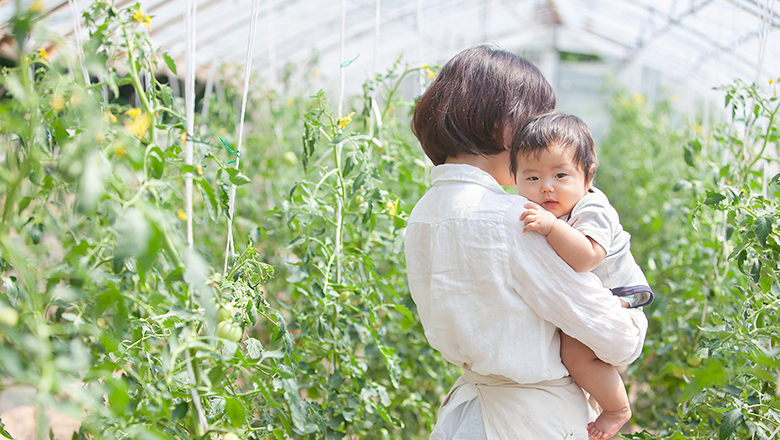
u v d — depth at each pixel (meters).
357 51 6.06
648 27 5.16
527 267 1.06
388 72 2.25
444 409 1.23
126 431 1.06
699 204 1.70
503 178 1.30
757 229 1.33
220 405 1.20
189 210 1.06
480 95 1.17
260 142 3.64
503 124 1.19
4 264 1.26
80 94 0.89
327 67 5.94
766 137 1.78
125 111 1.49
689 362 2.05
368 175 1.82
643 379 2.49
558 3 6.55
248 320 1.28
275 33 4.63
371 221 1.94
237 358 1.01
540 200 1.19
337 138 1.73
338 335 1.84
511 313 1.06
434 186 1.23
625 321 1.07
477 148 1.20
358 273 2.04
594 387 1.15
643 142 5.61
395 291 1.96
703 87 4.80
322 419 1.50
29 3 0.85
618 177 5.66
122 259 0.74
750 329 1.40
